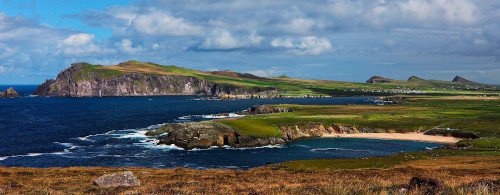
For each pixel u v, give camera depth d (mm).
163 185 39000
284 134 128500
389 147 114938
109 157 97000
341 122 147875
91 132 140125
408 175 52594
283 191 32062
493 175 53469
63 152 102812
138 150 106938
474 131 132125
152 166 87312
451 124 145250
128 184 39312
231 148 112562
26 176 50844
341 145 118312
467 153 90000
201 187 36906
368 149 111812
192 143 112062
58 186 38938
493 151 91062
